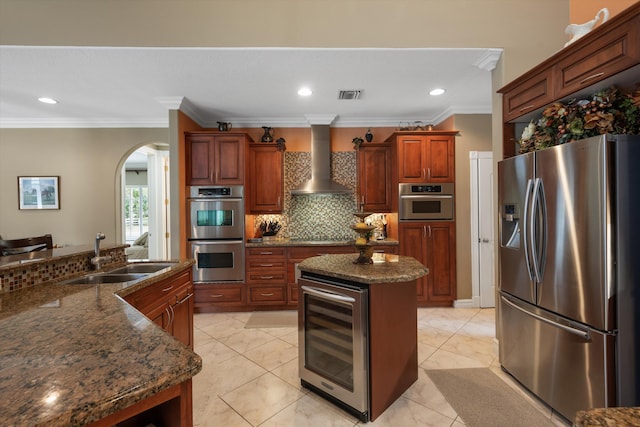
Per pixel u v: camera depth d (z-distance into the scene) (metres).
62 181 4.12
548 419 1.73
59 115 3.90
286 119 4.10
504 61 2.40
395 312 1.90
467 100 3.48
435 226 3.71
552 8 2.42
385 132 4.24
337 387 1.84
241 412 1.82
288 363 2.42
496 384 2.09
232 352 2.62
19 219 4.11
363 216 2.13
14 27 2.25
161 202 5.09
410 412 1.81
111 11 2.30
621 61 1.51
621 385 1.48
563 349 1.69
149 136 4.18
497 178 2.43
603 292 1.49
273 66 2.63
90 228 4.13
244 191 3.68
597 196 1.50
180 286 2.22
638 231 1.49
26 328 0.99
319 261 2.20
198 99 3.36
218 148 3.67
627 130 1.64
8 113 3.80
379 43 2.38
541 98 1.98
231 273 3.66
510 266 2.10
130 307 1.23
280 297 3.69
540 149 1.95
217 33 2.33
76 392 0.63
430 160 3.72
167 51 2.37
